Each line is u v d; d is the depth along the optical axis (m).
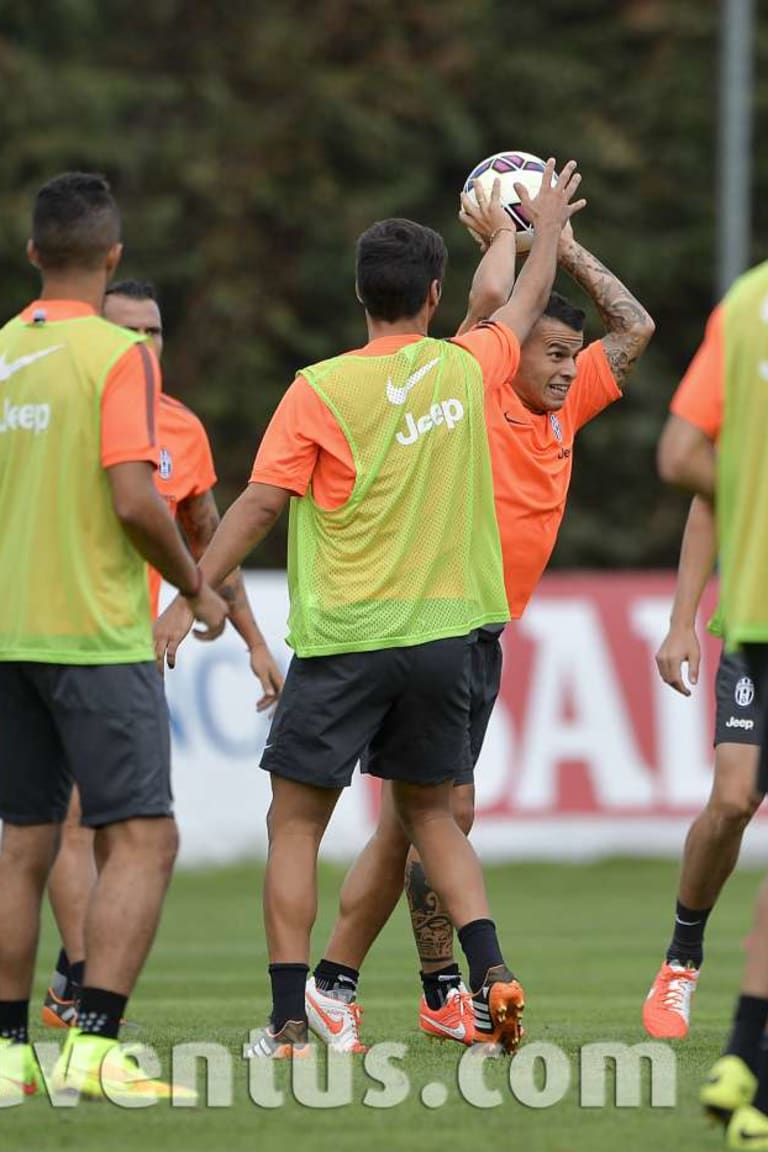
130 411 19.45
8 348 20.03
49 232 20.03
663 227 113.00
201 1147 17.27
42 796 20.28
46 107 105.69
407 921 53.19
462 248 108.06
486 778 62.34
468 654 23.25
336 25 113.31
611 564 109.44
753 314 17.98
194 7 112.81
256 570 105.31
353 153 109.94
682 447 18.30
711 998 33.91
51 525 19.62
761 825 64.75
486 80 112.19
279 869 23.12
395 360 22.91
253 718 61.38
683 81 113.00
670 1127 18.38
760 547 17.83
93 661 19.52
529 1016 29.30
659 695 63.19
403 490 22.75
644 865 62.91
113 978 19.45
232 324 107.69
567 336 26.03
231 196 108.38
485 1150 17.16
